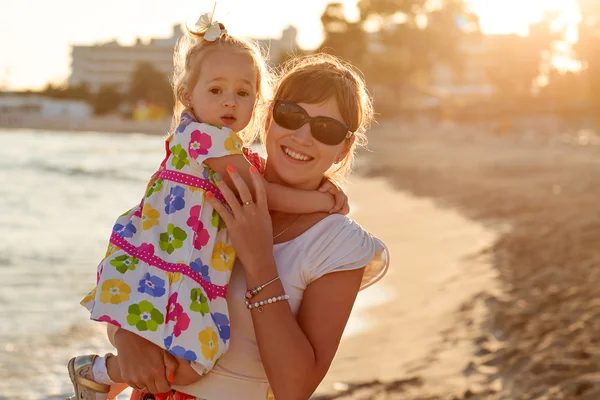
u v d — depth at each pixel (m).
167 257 2.29
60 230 17.23
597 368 5.49
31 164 38.91
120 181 31.33
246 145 2.63
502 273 9.78
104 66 136.75
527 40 99.19
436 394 5.36
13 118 101.06
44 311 8.60
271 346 2.22
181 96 2.54
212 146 2.37
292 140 2.42
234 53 2.45
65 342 7.19
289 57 2.65
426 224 16.58
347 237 2.38
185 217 2.33
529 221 15.29
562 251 10.88
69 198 24.91
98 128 100.44
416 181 30.73
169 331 2.20
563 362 5.66
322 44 92.12
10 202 23.34
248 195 2.29
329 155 2.44
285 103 2.42
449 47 93.62
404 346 6.77
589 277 8.83
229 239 2.36
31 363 6.47
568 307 7.48
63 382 6.04
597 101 86.00
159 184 2.39
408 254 12.17
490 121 91.38
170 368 2.22
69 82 137.00
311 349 2.26
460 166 38.94
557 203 18.38
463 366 5.95
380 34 93.00
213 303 2.29
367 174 36.50
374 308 8.38
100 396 2.44
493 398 5.12
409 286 9.52
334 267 2.33
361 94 2.53
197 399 2.32
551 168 33.53
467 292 8.87
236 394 2.33
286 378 2.22
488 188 24.83
